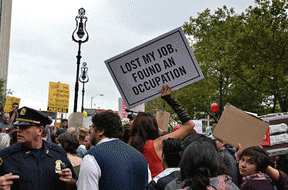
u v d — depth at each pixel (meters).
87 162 2.81
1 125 9.41
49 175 3.14
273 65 22.02
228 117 4.20
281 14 22.52
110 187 2.78
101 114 3.13
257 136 4.14
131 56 4.46
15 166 3.03
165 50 4.48
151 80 4.46
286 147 5.68
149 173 3.34
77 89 16.73
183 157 2.12
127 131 4.30
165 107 35.53
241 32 23.23
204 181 1.95
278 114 5.88
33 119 3.12
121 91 4.46
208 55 30.06
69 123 10.59
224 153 4.40
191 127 3.61
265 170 3.63
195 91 30.75
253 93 26.86
